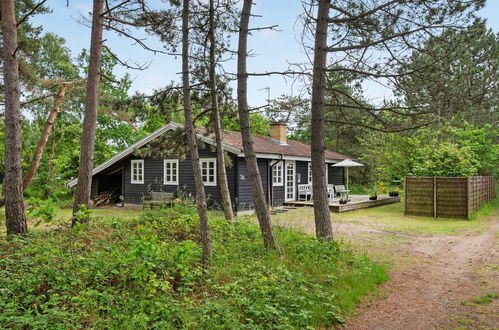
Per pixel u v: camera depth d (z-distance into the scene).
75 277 4.62
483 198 17.25
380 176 23.81
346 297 5.20
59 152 25.09
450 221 13.51
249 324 3.97
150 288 4.41
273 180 18.25
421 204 14.92
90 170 8.35
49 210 4.98
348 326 4.49
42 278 4.58
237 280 5.09
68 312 3.94
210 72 8.45
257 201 7.04
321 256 6.68
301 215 14.99
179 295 4.64
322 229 7.65
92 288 4.54
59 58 26.69
